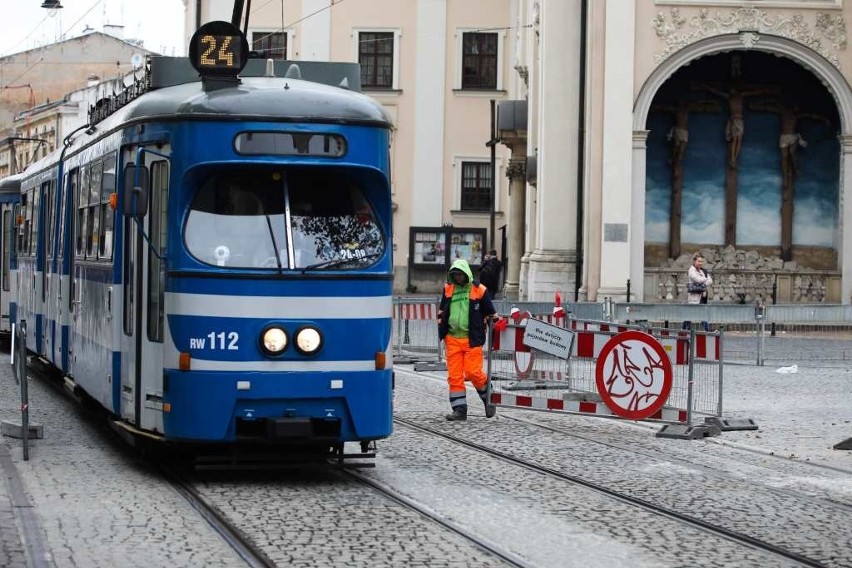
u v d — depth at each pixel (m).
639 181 45.03
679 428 19.89
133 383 15.39
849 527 12.79
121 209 16.12
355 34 68.38
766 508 13.76
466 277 21.25
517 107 57.22
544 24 47.66
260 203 14.31
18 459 16.16
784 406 24.22
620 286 44.78
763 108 47.22
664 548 11.54
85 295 18.61
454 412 21.23
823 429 20.95
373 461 16.30
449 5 68.19
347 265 14.34
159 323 14.61
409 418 21.45
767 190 47.34
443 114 68.38
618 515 13.09
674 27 44.78
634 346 20.11
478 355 21.20
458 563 10.67
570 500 13.90
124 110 16.61
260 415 14.05
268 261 14.13
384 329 14.55
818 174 47.34
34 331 26.05
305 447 15.35
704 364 23.00
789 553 11.43
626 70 44.66
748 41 44.53
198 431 14.03
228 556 10.84
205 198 14.28
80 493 13.78
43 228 25.16
